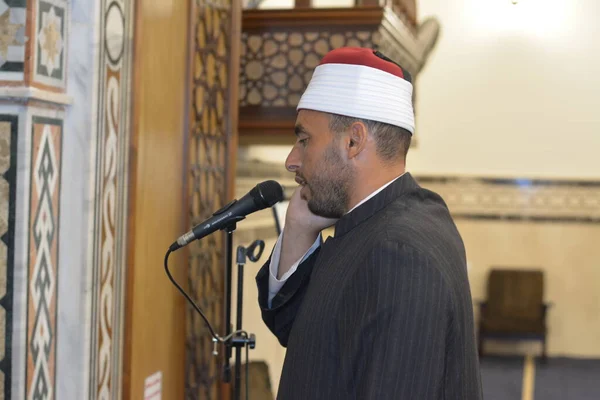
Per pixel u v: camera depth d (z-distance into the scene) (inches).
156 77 159.3
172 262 171.3
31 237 117.4
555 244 457.7
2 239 115.6
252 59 237.1
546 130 456.1
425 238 94.3
